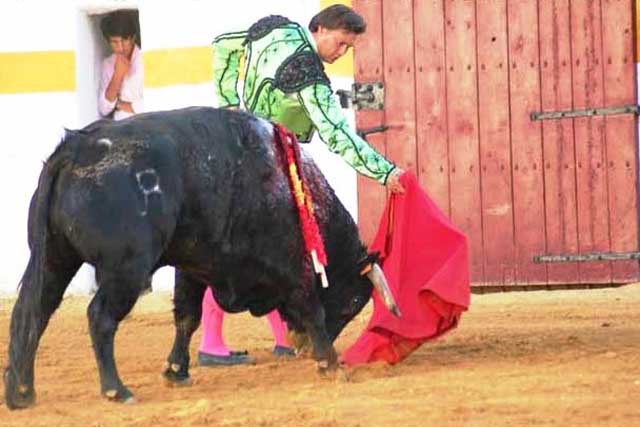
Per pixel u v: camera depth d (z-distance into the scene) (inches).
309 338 485.4
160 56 825.5
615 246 775.1
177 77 821.9
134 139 412.5
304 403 402.3
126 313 411.5
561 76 780.6
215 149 426.9
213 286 448.8
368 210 803.4
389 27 802.2
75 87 837.8
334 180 805.9
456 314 484.1
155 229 409.4
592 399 386.6
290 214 447.8
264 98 478.6
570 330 576.1
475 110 793.6
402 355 484.1
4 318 745.6
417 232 489.1
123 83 857.5
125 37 854.5
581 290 771.4
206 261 434.6
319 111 468.8
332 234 470.0
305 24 804.6
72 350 583.8
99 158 407.8
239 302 450.6
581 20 776.9
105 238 402.9
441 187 798.5
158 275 820.0
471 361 485.4
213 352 511.2
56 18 839.1
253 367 499.8
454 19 794.8
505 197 789.9
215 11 815.1
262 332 633.0
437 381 433.7
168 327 663.1
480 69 791.7
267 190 441.4
